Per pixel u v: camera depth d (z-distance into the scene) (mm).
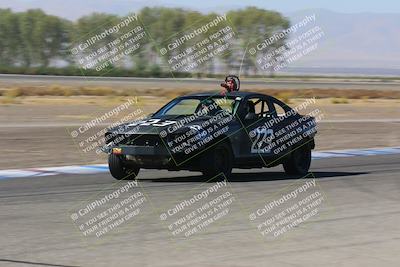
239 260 10852
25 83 103750
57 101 65438
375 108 70062
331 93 99500
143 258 10906
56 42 169875
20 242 11953
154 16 142750
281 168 25172
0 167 23812
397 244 12172
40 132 36625
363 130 43188
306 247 11852
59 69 160875
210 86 102062
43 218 14242
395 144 35844
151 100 67688
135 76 142750
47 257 10883
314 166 25578
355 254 11344
